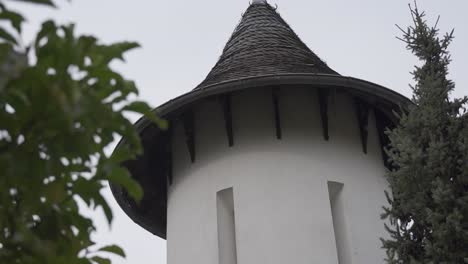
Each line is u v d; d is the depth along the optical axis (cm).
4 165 292
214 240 1190
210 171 1256
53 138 305
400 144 881
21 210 316
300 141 1234
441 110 904
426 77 930
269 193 1177
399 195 873
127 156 361
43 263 309
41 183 315
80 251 352
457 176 843
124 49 359
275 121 1249
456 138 878
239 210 1177
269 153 1221
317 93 1291
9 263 310
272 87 1255
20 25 311
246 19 1584
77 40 319
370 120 1352
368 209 1208
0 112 298
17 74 275
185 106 1273
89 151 319
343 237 1177
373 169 1273
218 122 1298
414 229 862
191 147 1298
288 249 1117
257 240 1135
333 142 1254
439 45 971
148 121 1271
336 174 1218
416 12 1001
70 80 294
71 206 357
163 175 1472
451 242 796
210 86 1216
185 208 1270
